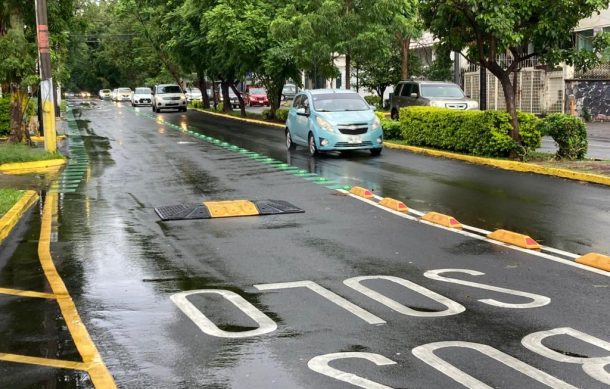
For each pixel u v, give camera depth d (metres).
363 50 28.81
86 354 5.79
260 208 12.45
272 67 34.75
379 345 5.90
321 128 20.34
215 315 6.75
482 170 17.28
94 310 6.97
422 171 17.28
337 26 28.56
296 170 17.75
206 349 5.86
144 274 8.31
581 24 33.88
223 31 35.34
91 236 10.52
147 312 6.88
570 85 34.47
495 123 18.45
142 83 93.06
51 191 15.02
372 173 17.03
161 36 52.91
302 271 8.34
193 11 40.12
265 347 5.88
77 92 113.06
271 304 7.07
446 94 29.09
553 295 7.28
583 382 5.11
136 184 15.84
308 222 11.32
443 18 17.92
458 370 5.35
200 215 11.87
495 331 6.21
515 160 17.92
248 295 7.40
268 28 34.09
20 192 14.20
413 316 6.66
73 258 9.18
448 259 8.88
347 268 8.45
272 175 16.89
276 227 10.95
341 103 21.48
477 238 10.07
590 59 17.61
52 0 23.59
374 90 52.25
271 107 37.88
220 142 25.80
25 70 22.30
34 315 6.84
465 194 13.87
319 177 16.45
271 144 24.92
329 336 6.14
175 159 20.55
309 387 5.06
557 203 12.66
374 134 20.42
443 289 7.54
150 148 23.94
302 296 7.34
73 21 25.77
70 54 72.62
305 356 5.67
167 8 48.44
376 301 7.14
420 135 22.09
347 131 20.22
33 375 5.36
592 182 14.91
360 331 6.25
